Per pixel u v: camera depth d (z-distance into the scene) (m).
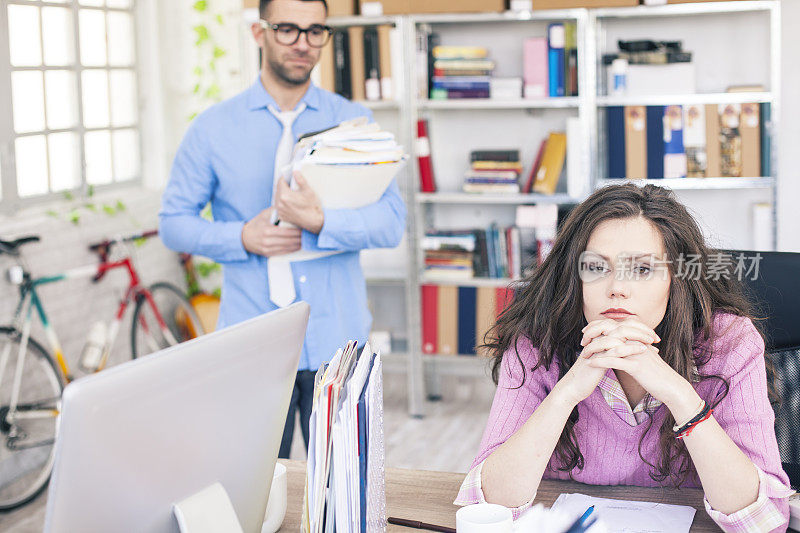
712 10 3.95
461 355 4.38
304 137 2.38
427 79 4.30
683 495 1.48
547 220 4.21
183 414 0.99
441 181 4.63
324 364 1.30
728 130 4.05
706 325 1.48
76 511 0.89
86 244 4.18
